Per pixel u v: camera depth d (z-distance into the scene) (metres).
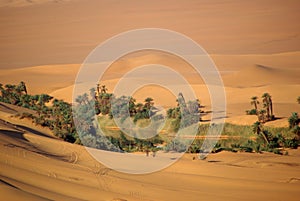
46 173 74.69
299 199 74.25
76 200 63.47
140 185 73.88
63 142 99.25
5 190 59.44
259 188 78.56
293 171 91.38
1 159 77.75
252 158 103.50
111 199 66.12
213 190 75.81
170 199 69.31
